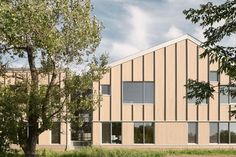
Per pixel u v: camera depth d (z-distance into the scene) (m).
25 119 19.88
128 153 30.98
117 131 39.41
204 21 10.88
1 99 19.11
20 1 18.34
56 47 19.02
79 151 31.86
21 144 20.20
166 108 39.91
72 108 20.19
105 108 39.41
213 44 10.70
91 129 39.25
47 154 29.19
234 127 40.16
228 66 10.37
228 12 10.54
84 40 19.88
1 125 19.23
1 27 18.09
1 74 20.11
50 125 19.91
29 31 18.70
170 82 40.12
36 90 19.50
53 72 20.02
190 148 39.69
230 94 11.07
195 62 40.25
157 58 40.12
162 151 36.28
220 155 35.28
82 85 20.22
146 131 39.62
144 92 39.88
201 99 11.36
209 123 40.03
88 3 19.88
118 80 39.59
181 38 40.34
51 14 18.97
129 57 39.81
